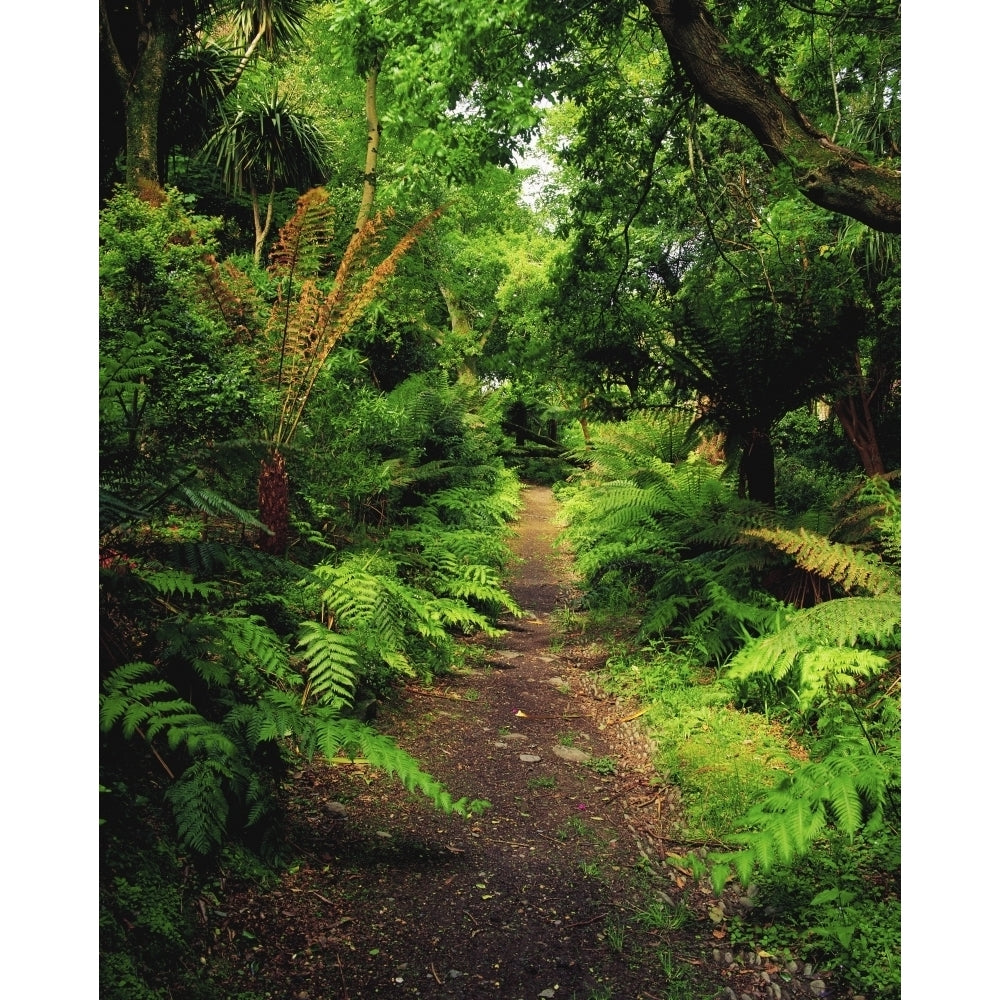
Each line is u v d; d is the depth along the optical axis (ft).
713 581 16.56
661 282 34.17
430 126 19.43
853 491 17.07
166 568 9.92
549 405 75.05
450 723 14.06
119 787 7.63
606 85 24.31
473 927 8.11
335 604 13.51
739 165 29.09
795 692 13.06
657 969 7.70
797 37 21.77
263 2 31.48
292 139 32.50
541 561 32.53
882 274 26.05
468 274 65.98
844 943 7.48
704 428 21.30
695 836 10.23
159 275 15.02
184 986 6.34
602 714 15.12
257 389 15.88
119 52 27.09
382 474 21.86
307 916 7.78
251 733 8.34
